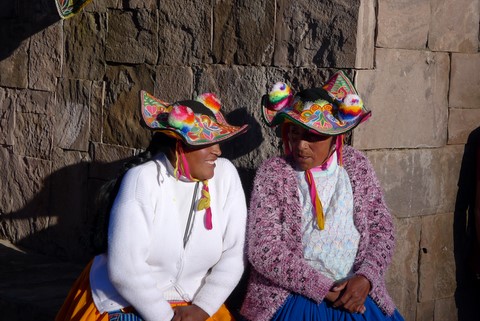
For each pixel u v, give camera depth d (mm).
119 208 3377
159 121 3482
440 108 4547
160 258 3453
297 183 3752
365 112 3809
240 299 4492
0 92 6535
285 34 4445
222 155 4766
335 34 4203
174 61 5098
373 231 3691
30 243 6312
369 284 3537
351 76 4137
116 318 3434
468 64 4648
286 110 3717
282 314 3609
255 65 4621
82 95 5809
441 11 4457
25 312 4859
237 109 4699
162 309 3393
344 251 3627
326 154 3707
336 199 3678
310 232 3652
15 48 6359
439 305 4727
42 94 6148
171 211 3459
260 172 3809
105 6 5574
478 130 4777
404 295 4531
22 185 6363
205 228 3529
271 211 3682
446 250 4715
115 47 5516
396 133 4348
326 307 3568
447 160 4645
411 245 4527
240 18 4684
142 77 5332
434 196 4609
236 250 3637
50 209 6137
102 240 3547
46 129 6129
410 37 4332
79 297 3547
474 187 4801
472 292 4902
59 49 5977
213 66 4852
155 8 5199
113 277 3346
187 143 3371
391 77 4281
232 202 3643
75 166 5891
